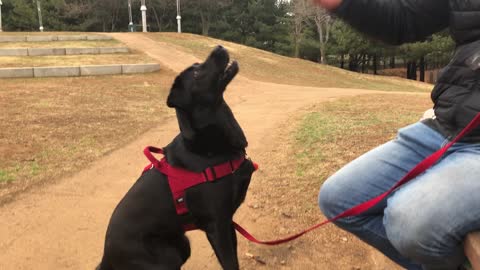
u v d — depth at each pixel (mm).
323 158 6020
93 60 17594
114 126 8273
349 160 5848
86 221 4539
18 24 57094
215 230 3023
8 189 5258
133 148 6996
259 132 7875
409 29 2525
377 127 7578
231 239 3123
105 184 5512
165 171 3016
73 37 24000
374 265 3586
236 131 3117
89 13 57281
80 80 13922
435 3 2406
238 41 52312
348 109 9977
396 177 2523
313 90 15258
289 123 8547
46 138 7336
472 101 2141
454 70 2215
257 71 22109
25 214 4680
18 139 7211
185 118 3004
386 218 2299
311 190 5012
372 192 2574
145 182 3062
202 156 2980
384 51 39625
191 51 23328
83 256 3920
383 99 11898
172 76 15797
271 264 3664
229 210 3051
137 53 20609
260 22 50656
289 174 5535
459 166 2062
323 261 3688
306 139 7086
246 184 3176
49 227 4418
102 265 3102
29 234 4281
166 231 3033
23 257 3908
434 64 43375
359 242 3939
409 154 2510
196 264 3775
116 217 3016
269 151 6613
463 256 2158
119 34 27812
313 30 47250
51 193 5203
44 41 22812
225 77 2988
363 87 22281
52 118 8711
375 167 2580
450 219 1994
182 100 2988
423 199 2062
